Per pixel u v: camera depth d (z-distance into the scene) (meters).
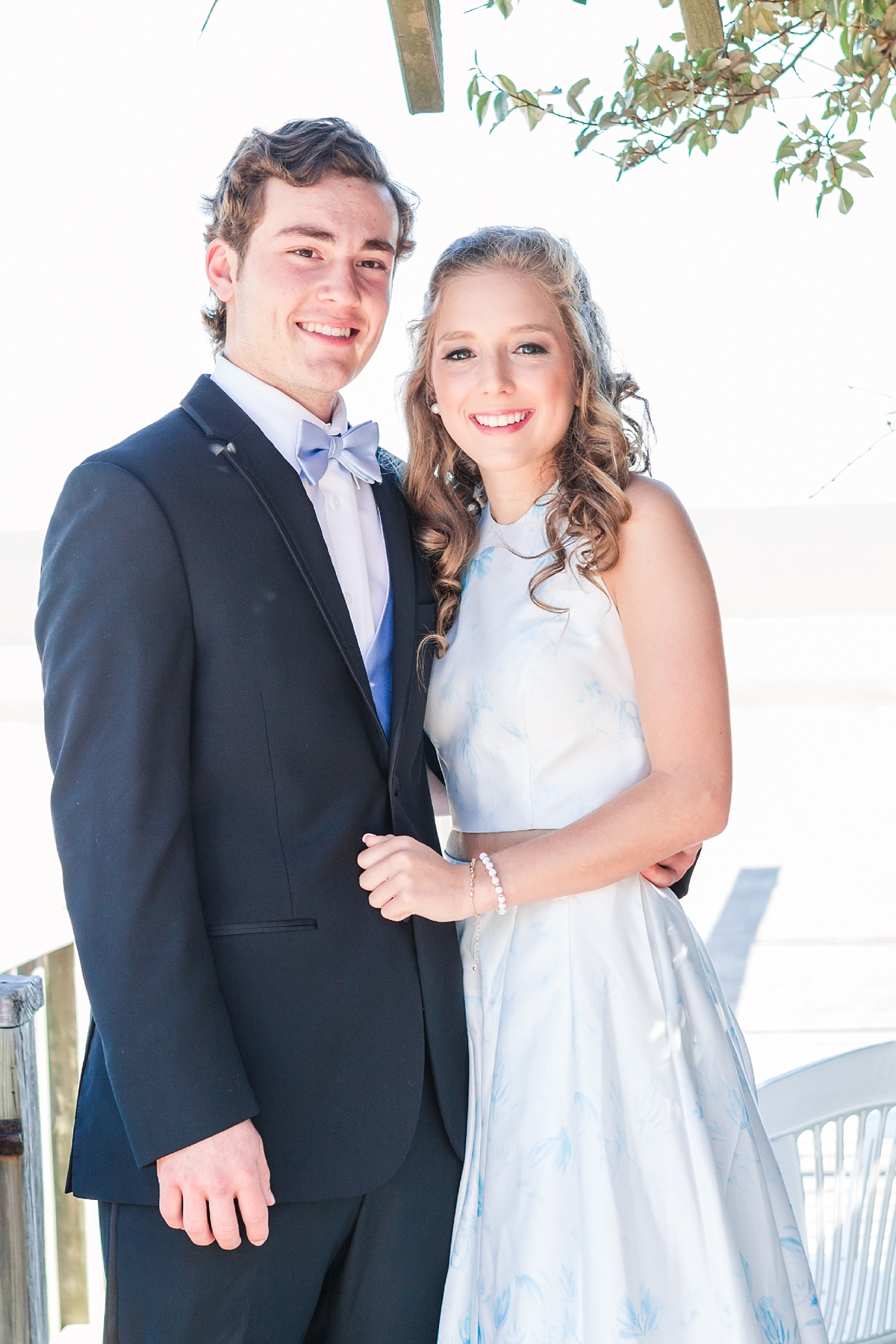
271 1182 1.67
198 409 1.84
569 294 1.99
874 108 1.91
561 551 1.94
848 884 7.47
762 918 6.90
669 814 1.83
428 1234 1.83
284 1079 1.69
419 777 1.95
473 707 1.99
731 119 1.97
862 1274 2.17
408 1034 1.79
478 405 1.97
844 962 6.07
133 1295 1.66
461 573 2.09
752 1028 5.27
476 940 1.95
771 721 12.68
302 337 1.90
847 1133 3.69
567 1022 1.84
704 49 1.95
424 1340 1.83
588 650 1.93
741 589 21.55
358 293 1.91
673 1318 1.74
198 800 1.72
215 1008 1.61
